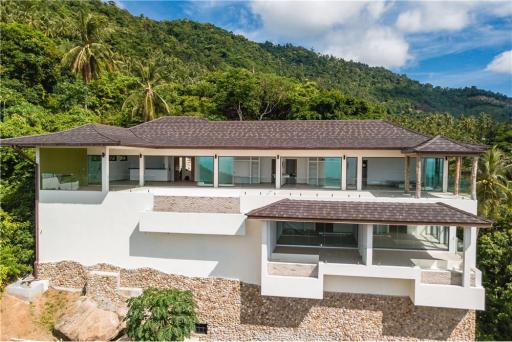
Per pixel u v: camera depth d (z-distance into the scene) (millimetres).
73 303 16078
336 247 15469
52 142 15875
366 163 21016
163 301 13430
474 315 13562
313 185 20547
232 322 15414
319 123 22891
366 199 15359
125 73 48281
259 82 49031
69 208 16797
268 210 13812
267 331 15055
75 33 49062
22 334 14906
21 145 15875
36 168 16984
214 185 20109
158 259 16031
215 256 15562
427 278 12914
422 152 15391
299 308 14703
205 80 55312
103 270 16500
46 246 17078
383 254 14750
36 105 33250
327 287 14328
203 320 15648
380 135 20250
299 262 14180
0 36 35125
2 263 16797
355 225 15328
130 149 19203
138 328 12953
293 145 18500
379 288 14008
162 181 23391
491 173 25031
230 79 48062
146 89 38469
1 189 20391
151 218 15328
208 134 21844
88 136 16953
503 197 24797
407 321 13883
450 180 18484
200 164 21078
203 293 15656
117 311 15391
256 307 15180
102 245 16531
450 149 15359
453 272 12797
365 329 14148
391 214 13227
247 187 20266
